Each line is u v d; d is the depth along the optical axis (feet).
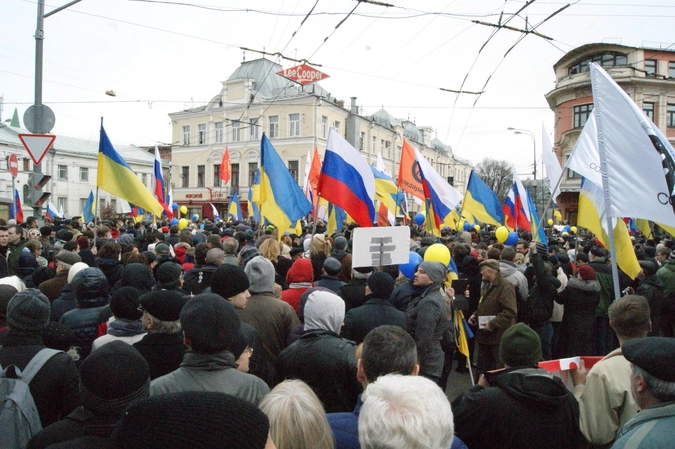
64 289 15.98
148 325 10.62
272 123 137.28
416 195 31.86
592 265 24.20
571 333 21.40
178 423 3.62
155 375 10.34
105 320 13.82
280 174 24.94
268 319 13.16
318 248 22.45
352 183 22.17
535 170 119.65
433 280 15.40
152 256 20.47
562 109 129.49
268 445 4.30
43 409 9.25
